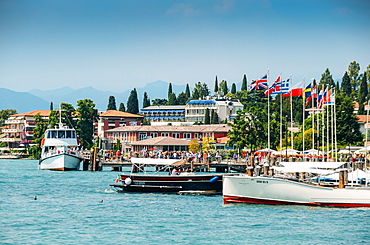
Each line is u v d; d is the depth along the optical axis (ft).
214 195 268.41
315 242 176.55
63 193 279.49
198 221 203.21
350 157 365.20
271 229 192.03
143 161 276.21
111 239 175.94
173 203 243.19
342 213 220.02
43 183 334.24
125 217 209.97
